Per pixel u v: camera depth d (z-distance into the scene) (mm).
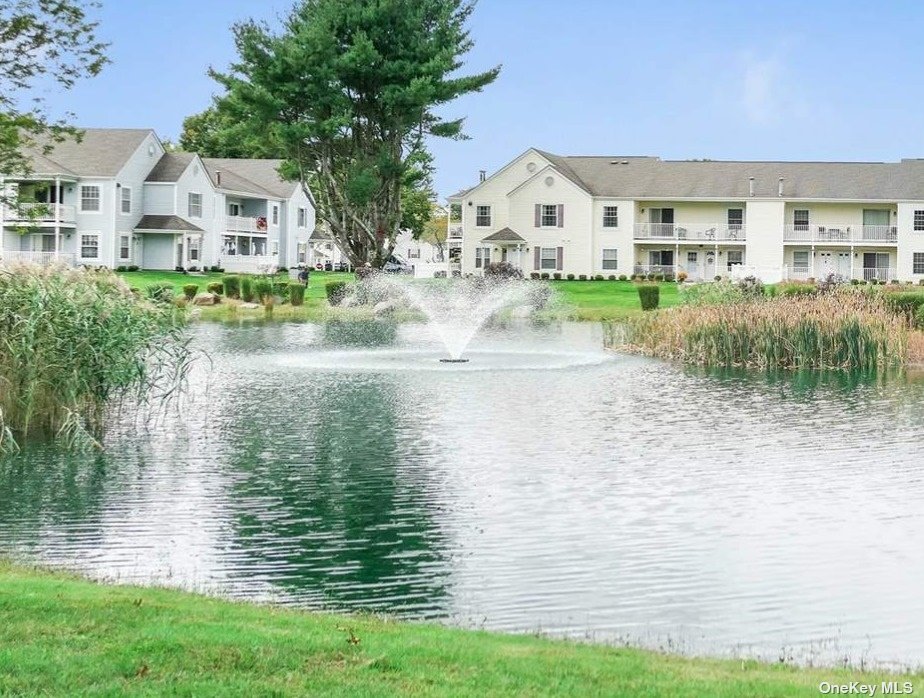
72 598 9602
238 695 7266
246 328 48469
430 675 7805
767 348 35250
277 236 90812
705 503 16328
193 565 13102
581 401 26859
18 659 7766
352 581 12555
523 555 13633
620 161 84375
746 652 10289
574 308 60156
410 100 62906
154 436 21281
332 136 64688
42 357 20750
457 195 90500
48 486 17062
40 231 71875
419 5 65625
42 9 26328
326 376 31125
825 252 80000
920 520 15391
